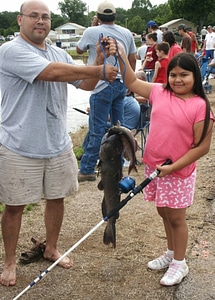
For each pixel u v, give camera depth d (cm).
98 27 565
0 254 407
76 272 378
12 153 343
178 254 354
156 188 344
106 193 335
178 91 323
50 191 366
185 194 336
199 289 345
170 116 322
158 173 322
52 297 344
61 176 365
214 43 1455
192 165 337
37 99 335
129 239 434
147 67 1076
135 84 345
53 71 320
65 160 364
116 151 323
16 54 323
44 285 360
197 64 320
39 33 332
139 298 340
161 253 406
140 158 699
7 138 345
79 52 584
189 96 325
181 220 344
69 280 367
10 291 353
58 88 346
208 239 427
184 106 320
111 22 568
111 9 561
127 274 373
